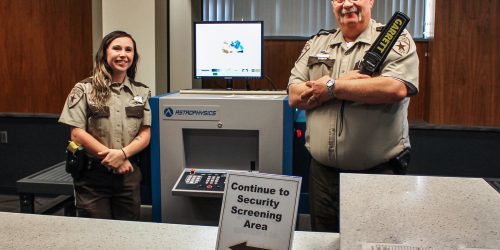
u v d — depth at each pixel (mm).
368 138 1771
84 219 1244
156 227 1191
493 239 840
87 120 2123
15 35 3979
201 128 1917
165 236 1133
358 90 1680
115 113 2121
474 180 1190
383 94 1680
